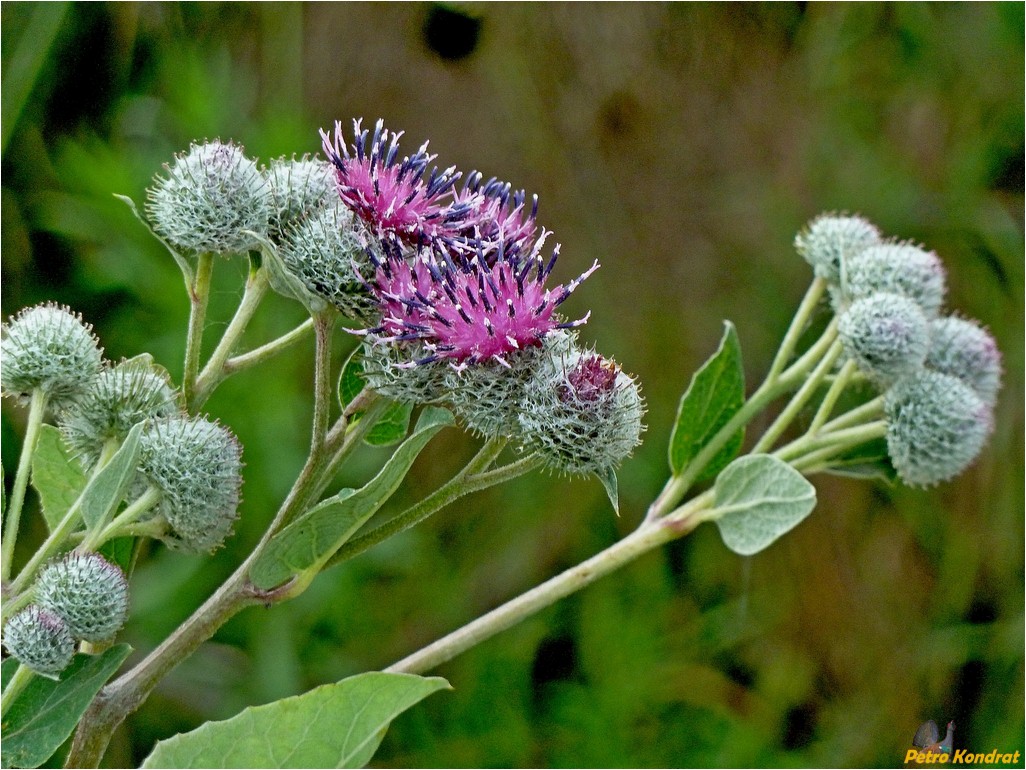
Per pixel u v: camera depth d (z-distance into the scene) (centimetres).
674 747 61
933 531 69
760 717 65
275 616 55
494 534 65
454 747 58
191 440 39
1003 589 69
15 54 57
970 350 48
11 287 56
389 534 39
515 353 39
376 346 39
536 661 65
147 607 53
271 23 64
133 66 61
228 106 59
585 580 42
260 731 35
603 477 39
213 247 40
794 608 69
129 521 38
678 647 65
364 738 36
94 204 55
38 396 39
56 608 37
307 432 58
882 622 69
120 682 38
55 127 59
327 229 39
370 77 69
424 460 65
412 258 39
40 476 41
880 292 46
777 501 42
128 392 40
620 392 39
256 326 55
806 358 46
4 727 37
